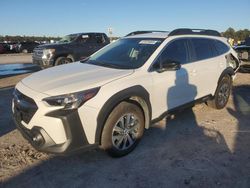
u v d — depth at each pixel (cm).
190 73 511
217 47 607
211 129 523
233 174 374
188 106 530
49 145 350
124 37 564
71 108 347
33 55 1298
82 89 359
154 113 452
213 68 575
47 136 349
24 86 394
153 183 353
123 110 393
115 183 352
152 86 434
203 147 449
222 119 578
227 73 621
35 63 1289
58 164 392
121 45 524
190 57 526
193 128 527
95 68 444
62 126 344
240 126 541
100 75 403
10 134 488
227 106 668
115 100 378
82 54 1295
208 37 591
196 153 429
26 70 1416
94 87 367
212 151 436
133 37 542
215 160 409
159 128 521
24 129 380
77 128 351
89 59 521
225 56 617
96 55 531
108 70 428
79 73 418
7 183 348
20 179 357
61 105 346
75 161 400
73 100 349
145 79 425
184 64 507
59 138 346
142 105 430
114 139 394
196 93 542
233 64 655
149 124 446
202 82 551
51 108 345
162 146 450
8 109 629
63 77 403
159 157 415
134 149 433
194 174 372
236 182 356
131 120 413
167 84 462
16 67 1571
